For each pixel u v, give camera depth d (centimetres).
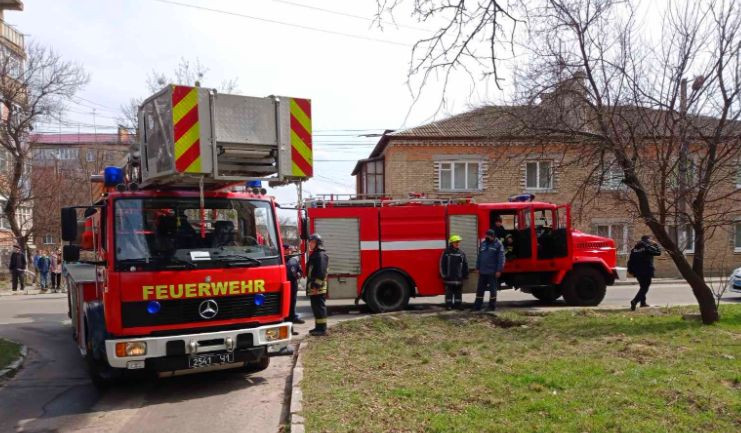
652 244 1126
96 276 652
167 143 559
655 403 481
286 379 684
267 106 598
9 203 2355
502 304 1334
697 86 834
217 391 635
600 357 671
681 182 856
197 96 557
